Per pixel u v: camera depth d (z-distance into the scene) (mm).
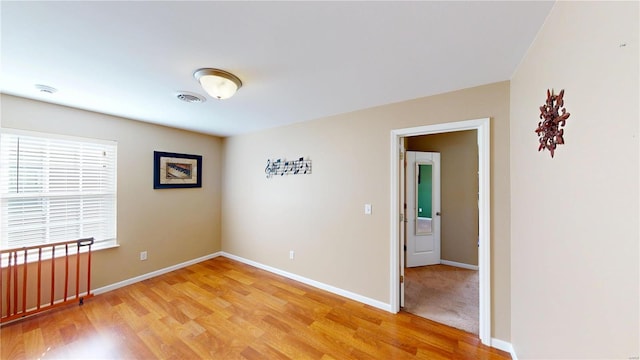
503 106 1886
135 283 3086
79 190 2680
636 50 616
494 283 1907
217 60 1591
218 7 1086
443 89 2074
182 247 3670
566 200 1009
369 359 1781
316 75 1814
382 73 1785
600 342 789
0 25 1203
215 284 3070
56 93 2174
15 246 2285
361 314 2381
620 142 686
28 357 1773
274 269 3473
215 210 4160
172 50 1470
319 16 1152
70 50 1463
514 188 1754
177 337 2014
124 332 2070
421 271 3596
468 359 1777
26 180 2346
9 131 2229
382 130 2498
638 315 626
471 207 3740
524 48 1438
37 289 2355
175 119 3066
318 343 1954
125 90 2100
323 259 2953
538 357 1323
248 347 1904
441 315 2367
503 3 1066
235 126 3441
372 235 2562
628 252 660
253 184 3768
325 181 2936
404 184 2539
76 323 2193
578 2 899
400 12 1123
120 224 2990
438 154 3918
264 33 1298
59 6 1069
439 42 1384
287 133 3320
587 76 844
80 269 2668
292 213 3266
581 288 900
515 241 1738
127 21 1187
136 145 3139
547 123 1162
